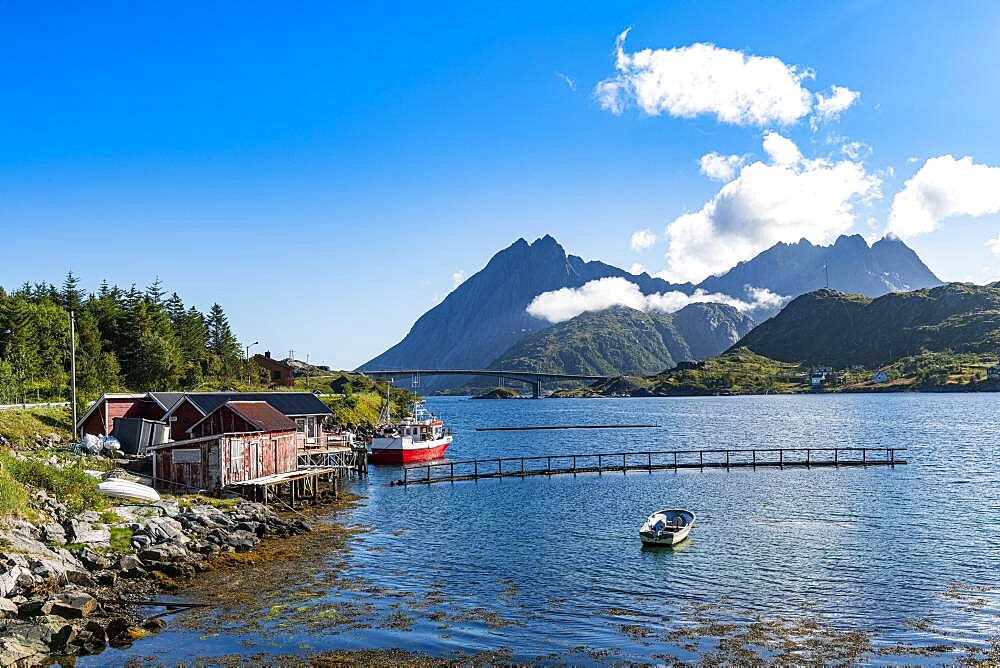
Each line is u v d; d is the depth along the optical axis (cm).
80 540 4062
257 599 3638
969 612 3481
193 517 4991
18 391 9738
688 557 4656
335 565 4375
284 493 7044
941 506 6512
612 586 3988
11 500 4203
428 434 11569
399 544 5044
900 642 3086
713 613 3506
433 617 3416
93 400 10406
